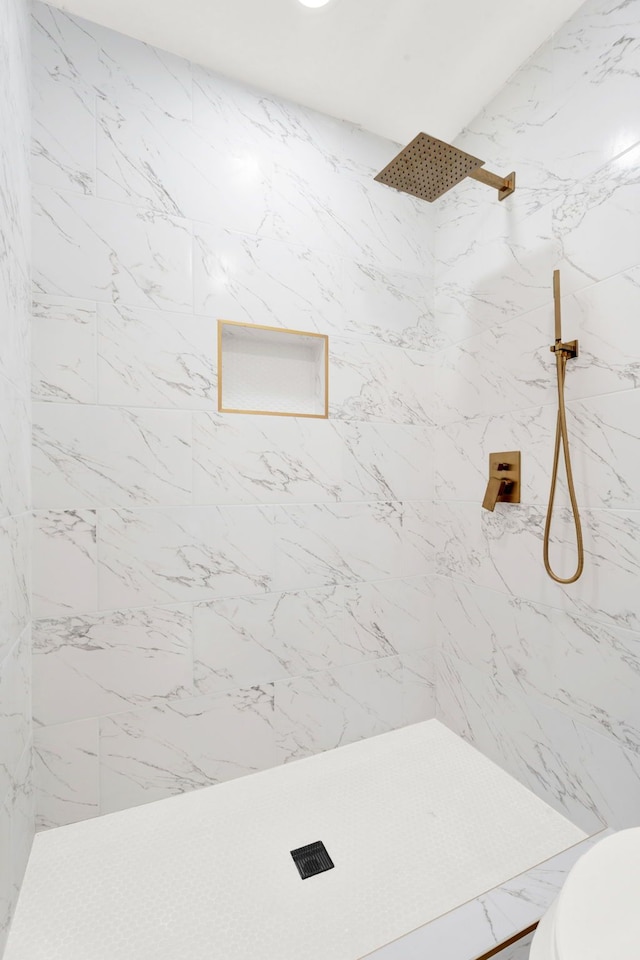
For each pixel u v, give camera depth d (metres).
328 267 1.72
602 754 1.28
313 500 1.69
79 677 1.35
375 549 1.81
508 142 1.58
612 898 0.65
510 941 1.00
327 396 1.71
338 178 1.75
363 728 1.79
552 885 1.14
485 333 1.69
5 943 0.99
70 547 1.34
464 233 1.79
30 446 1.28
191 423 1.49
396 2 1.33
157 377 1.45
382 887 1.15
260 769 1.60
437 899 1.11
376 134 1.83
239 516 1.57
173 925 1.06
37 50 1.32
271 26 1.40
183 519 1.48
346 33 1.42
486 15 1.36
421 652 1.92
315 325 1.69
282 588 1.64
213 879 1.17
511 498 1.57
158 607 1.45
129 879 1.17
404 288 1.88
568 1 1.31
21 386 1.17
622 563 1.23
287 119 1.66
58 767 1.33
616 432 1.24
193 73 1.51
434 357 1.94
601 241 1.28
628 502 1.21
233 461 1.56
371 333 1.80
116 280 1.40
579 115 1.34
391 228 1.85
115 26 1.39
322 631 1.71
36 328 1.30
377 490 1.82
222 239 1.54
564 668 1.40
